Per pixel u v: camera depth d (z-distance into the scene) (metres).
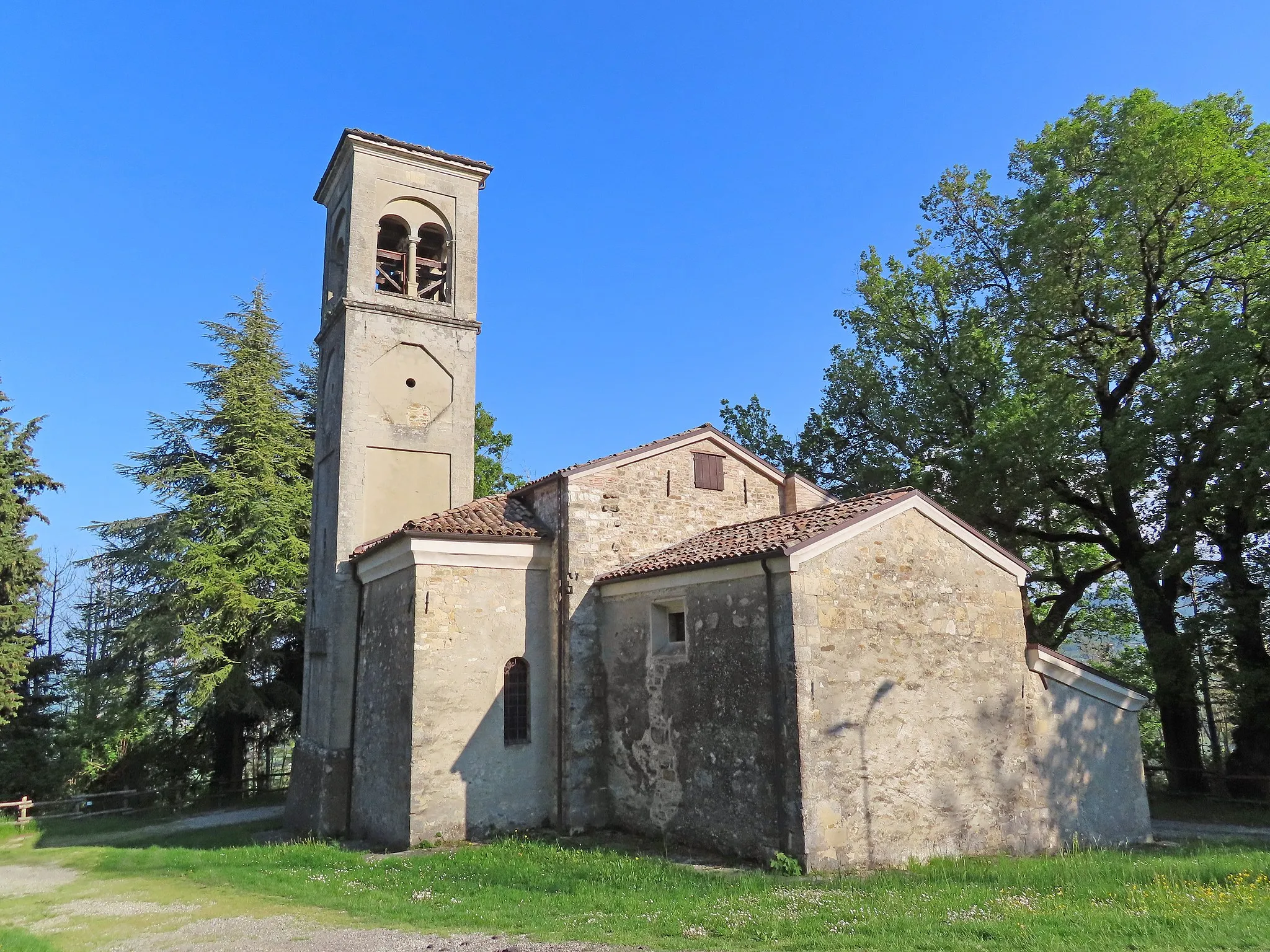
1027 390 24.16
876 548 13.71
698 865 12.71
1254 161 20.66
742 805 13.10
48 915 11.91
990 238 26.69
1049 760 14.80
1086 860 12.46
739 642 13.53
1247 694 19.45
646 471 18.08
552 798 16.44
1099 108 22.69
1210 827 17.36
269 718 29.86
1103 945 7.21
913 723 13.40
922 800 13.16
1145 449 19.89
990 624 14.77
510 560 17.08
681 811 14.38
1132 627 30.11
